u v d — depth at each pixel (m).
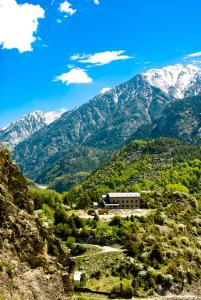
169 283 167.75
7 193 53.09
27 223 53.34
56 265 54.81
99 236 195.00
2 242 49.91
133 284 161.00
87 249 184.75
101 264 173.25
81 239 194.38
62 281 54.28
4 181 53.53
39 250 53.00
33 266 51.94
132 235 196.25
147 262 179.38
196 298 167.12
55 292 52.41
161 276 168.62
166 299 160.25
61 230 194.50
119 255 180.62
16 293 48.00
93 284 157.88
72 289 55.34
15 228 51.78
